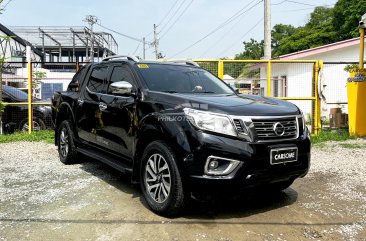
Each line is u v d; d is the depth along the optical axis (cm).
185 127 372
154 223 380
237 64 1005
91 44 3145
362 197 476
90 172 602
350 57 1642
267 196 478
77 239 342
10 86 1111
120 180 551
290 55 1798
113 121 498
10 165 661
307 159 416
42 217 395
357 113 993
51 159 720
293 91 1181
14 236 347
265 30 1725
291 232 362
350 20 2817
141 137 430
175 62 584
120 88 459
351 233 361
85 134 591
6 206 430
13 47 2031
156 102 420
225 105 391
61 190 495
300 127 418
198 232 358
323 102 1022
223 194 368
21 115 1059
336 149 831
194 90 496
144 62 523
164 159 391
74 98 631
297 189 513
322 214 412
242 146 364
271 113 394
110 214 404
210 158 359
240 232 360
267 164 374
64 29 2942
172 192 378
